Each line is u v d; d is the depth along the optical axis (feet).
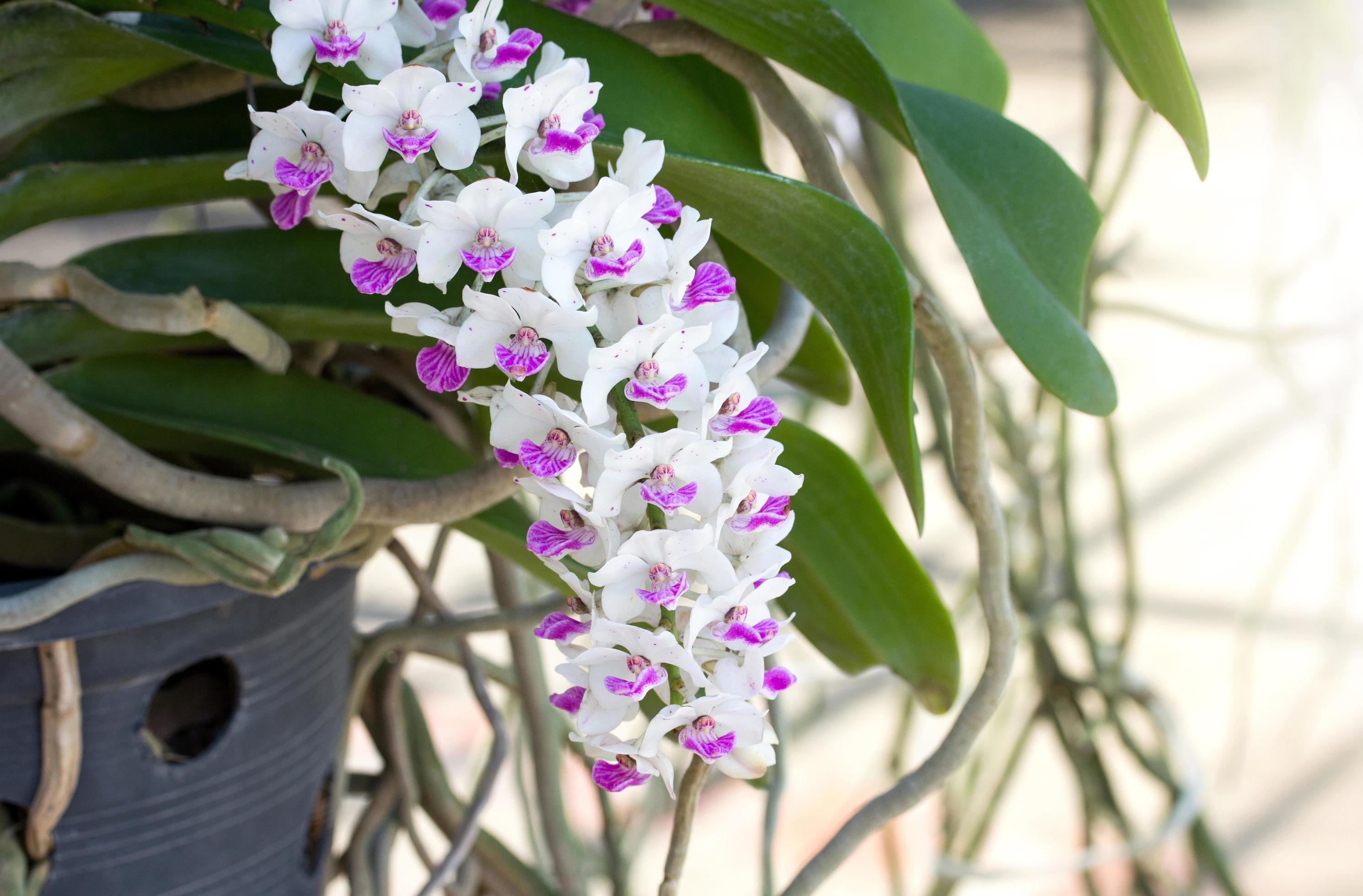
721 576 1.87
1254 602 5.46
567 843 3.20
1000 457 4.50
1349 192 5.11
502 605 3.07
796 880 2.21
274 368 2.39
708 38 2.31
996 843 6.81
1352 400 7.50
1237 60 14.83
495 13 1.93
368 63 1.92
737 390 1.89
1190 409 10.77
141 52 2.23
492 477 2.23
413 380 2.64
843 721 7.55
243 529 2.28
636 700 1.89
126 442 2.23
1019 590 4.41
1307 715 7.32
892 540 2.37
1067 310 2.22
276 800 2.45
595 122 1.94
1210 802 7.13
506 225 1.85
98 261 2.41
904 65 2.60
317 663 2.48
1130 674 4.40
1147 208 12.77
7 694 2.20
